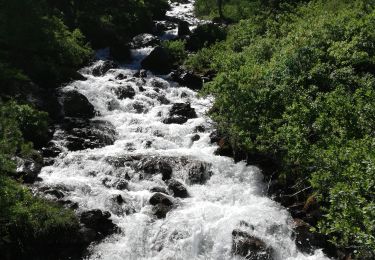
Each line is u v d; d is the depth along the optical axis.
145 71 27.33
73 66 26.59
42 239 12.13
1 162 13.58
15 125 16.30
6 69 21.03
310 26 22.17
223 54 26.52
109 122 20.52
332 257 12.43
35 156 16.27
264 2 40.34
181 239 12.79
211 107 22.05
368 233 8.74
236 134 16.86
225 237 12.77
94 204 13.89
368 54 18.55
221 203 14.73
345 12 22.81
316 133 14.15
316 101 14.78
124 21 36.09
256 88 17.00
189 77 26.59
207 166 16.23
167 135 19.33
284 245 12.88
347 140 12.37
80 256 12.27
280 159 15.54
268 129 15.30
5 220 11.91
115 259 12.20
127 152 17.47
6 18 25.78
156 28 37.81
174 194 14.88
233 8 44.38
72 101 21.03
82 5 35.34
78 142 17.92
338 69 17.12
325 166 11.58
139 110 22.30
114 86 23.61
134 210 13.98
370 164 9.89
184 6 50.66
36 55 24.55
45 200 13.45
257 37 26.52
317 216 13.32
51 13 30.52
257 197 14.96
